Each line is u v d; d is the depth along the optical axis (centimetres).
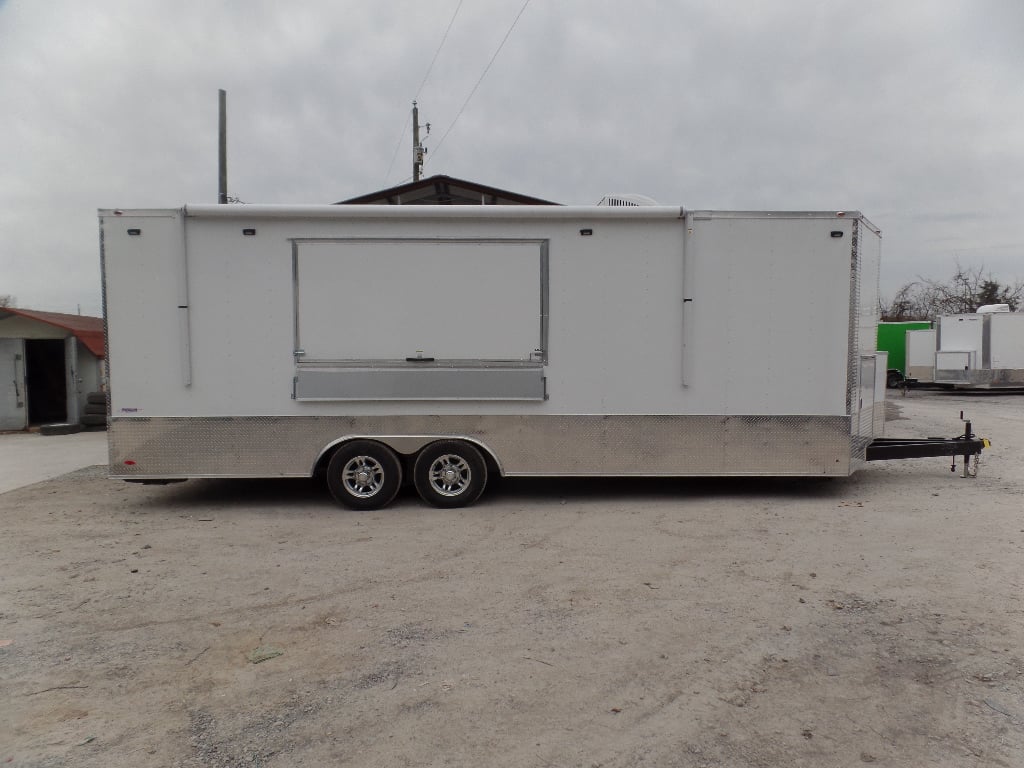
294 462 673
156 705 312
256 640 381
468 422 677
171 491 784
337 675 340
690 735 286
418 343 671
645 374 680
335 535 590
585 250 671
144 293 657
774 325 679
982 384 2312
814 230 676
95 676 341
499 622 402
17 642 380
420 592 453
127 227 654
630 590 452
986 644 368
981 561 506
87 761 269
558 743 281
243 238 659
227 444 669
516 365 674
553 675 338
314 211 655
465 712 305
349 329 667
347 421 672
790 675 336
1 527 629
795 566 498
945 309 4262
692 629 390
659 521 627
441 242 665
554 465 682
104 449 1213
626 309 675
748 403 684
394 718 300
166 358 662
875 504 689
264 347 666
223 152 2139
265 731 290
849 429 686
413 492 758
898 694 317
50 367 1603
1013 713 300
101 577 486
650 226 671
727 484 790
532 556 527
